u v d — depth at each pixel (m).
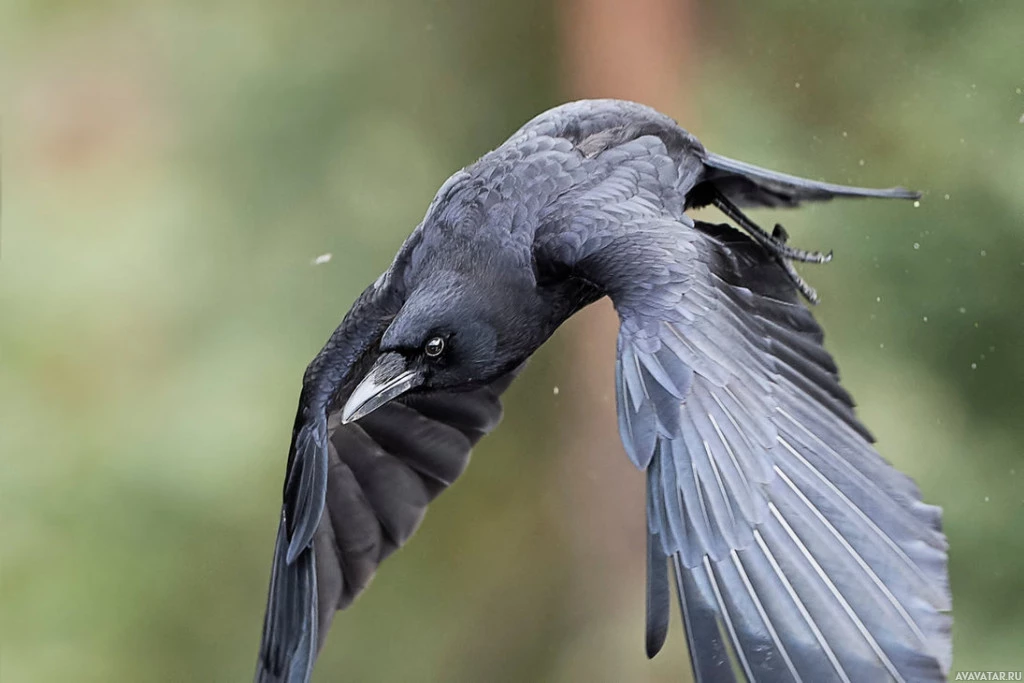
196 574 13.59
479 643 15.29
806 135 13.66
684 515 5.96
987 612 12.20
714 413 6.16
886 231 12.63
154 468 13.42
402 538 8.44
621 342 6.48
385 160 14.30
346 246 14.06
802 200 8.54
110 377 13.80
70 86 14.80
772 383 6.32
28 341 13.93
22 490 13.49
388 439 8.52
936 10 13.05
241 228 14.14
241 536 13.49
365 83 14.49
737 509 5.89
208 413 13.47
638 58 14.59
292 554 7.65
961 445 12.39
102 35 14.95
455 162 14.45
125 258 14.13
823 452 6.05
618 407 6.32
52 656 13.39
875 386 12.50
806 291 8.16
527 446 15.50
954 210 12.59
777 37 14.07
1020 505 12.19
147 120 14.61
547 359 15.47
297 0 14.61
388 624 15.23
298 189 14.23
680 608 5.76
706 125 14.16
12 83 14.97
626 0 14.70
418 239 7.89
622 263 6.84
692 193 8.47
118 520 13.50
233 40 14.57
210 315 13.93
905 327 12.56
